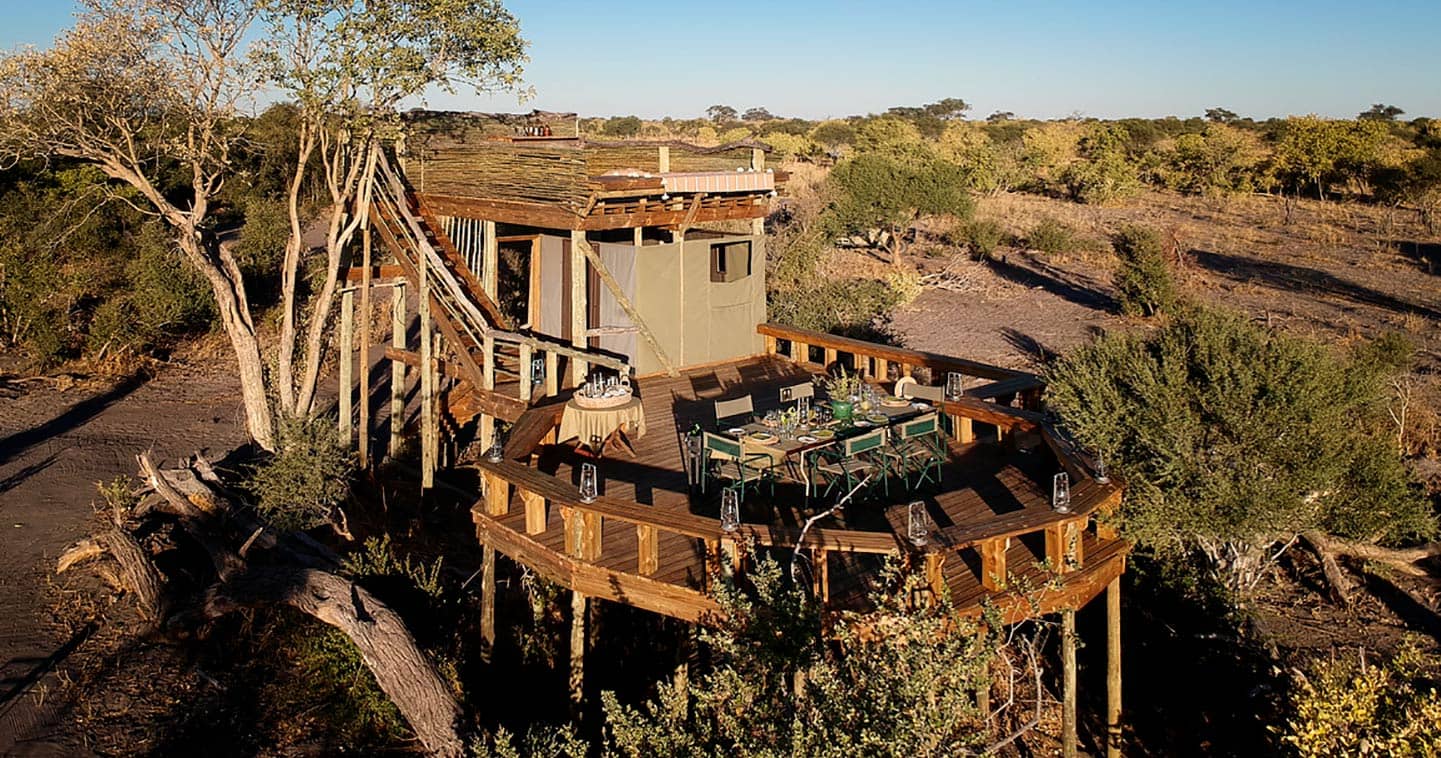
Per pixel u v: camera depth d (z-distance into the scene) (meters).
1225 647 10.69
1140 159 57.34
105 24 13.55
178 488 12.27
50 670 9.19
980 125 81.81
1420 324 24.03
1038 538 9.49
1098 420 11.80
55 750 8.05
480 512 9.89
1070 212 43.97
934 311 28.03
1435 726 6.91
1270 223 40.78
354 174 13.84
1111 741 9.33
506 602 10.91
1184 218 42.81
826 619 7.71
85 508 13.34
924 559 7.54
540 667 10.02
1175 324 12.74
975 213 38.00
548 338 15.24
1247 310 25.80
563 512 8.80
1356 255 33.59
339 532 12.11
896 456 9.90
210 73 14.01
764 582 6.85
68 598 10.59
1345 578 12.38
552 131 16.56
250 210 30.50
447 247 14.94
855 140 66.50
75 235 27.33
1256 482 10.83
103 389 20.19
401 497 14.25
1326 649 10.95
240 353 14.63
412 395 20.02
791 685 7.36
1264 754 9.15
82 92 13.91
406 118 15.27
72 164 29.45
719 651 8.78
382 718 8.90
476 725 8.68
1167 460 11.25
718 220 14.58
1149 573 11.72
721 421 12.16
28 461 15.49
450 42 13.20
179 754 8.16
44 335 21.03
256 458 14.20
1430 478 14.27
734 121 108.00
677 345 14.56
